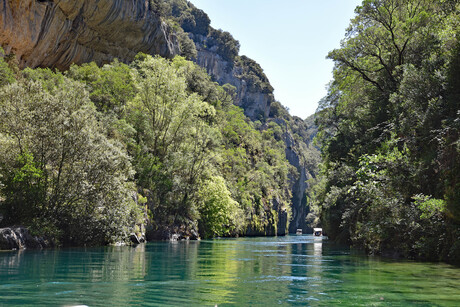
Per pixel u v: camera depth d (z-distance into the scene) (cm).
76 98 2119
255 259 1494
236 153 6762
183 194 3503
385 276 1005
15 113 1842
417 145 1972
